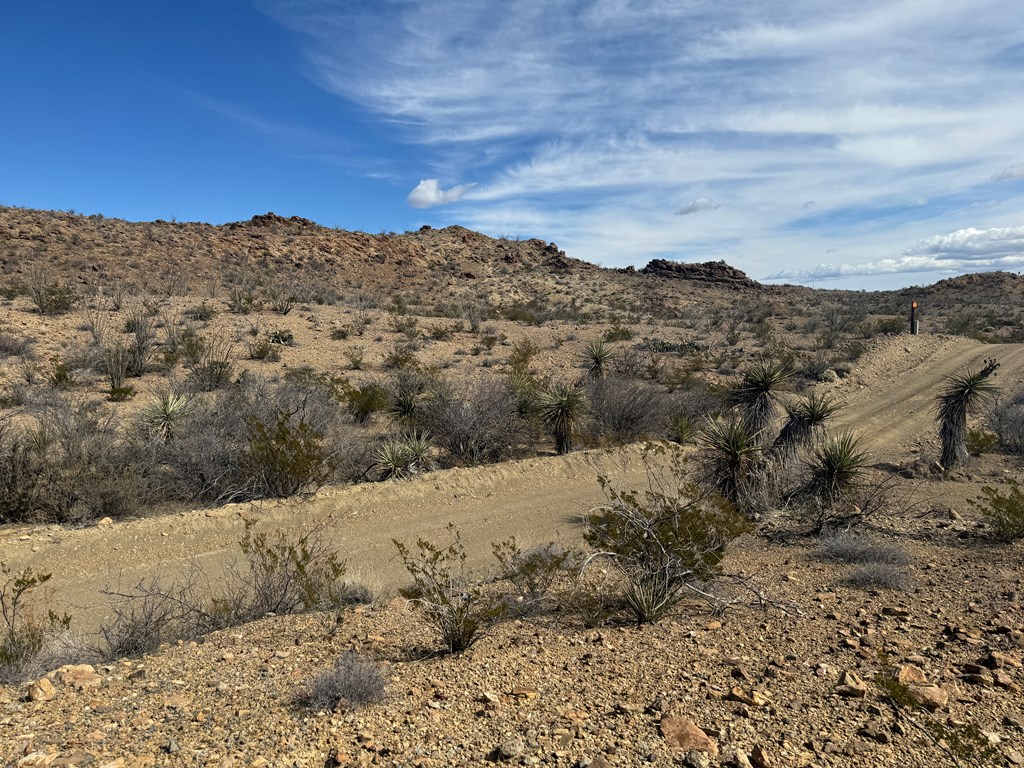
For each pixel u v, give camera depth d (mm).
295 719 4289
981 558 7949
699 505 8891
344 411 18219
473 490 13648
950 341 33062
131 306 30656
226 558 10117
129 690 4992
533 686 4746
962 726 3686
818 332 39188
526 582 7848
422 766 3568
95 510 11586
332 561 8125
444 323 36062
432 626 6586
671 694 4402
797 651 5156
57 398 17016
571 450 16516
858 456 10867
